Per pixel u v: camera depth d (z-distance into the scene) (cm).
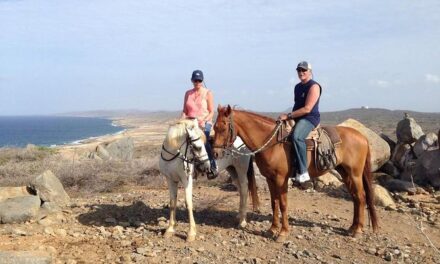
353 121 1280
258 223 845
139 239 747
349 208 997
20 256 571
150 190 1277
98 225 838
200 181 1324
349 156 788
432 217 912
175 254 680
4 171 1478
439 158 1158
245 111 761
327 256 691
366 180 803
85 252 683
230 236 773
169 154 743
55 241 731
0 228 794
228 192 1157
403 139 1298
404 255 693
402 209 966
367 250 716
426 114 9388
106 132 13262
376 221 798
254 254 693
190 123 735
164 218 859
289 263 659
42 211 888
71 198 1154
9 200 874
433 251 725
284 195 755
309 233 795
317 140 761
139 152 2967
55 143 8281
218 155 718
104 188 1319
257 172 1217
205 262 651
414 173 1195
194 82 793
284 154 746
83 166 1506
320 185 1178
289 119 755
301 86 774
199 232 788
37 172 1459
